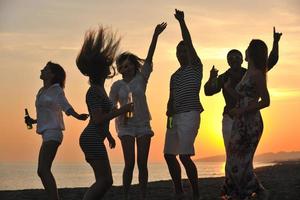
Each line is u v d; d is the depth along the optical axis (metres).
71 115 7.54
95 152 6.74
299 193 9.09
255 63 7.16
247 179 7.14
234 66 8.38
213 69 8.34
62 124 7.84
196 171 8.52
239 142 7.17
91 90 6.83
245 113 7.14
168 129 8.77
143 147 8.56
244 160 7.15
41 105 7.72
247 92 7.16
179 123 8.47
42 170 7.64
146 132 8.59
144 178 8.58
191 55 8.55
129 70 8.69
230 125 8.24
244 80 7.23
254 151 7.20
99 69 6.92
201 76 8.59
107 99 6.88
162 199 9.02
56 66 7.91
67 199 9.33
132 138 8.54
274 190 9.52
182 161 8.49
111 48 7.02
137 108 8.58
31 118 8.26
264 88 7.08
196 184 8.55
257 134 7.18
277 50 8.23
